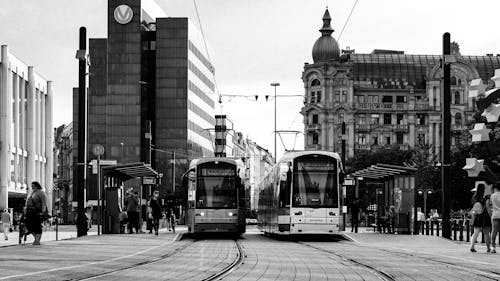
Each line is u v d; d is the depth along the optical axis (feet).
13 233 184.65
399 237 143.33
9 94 271.90
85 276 58.85
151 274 61.26
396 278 59.47
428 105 555.69
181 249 98.58
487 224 96.07
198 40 520.42
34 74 312.91
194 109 502.38
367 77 562.66
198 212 140.05
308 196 132.36
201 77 531.50
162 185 473.26
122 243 111.65
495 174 120.06
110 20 481.46
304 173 133.18
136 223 156.15
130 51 480.23
